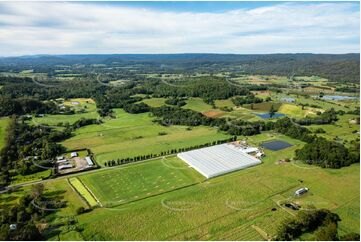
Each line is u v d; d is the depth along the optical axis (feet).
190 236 286.66
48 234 289.94
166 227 300.61
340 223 304.30
